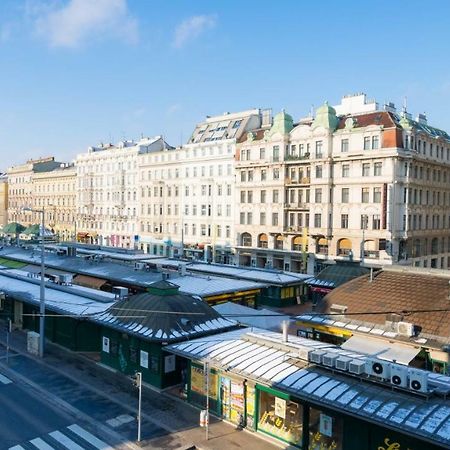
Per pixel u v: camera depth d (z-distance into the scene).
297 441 20.75
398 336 27.25
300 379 20.33
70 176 118.06
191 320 28.81
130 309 30.12
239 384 23.06
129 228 102.12
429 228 68.31
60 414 24.11
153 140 101.94
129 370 29.48
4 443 21.09
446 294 28.91
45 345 36.16
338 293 33.38
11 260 64.94
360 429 18.39
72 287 42.62
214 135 87.00
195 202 87.31
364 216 63.66
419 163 65.25
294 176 71.69
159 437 21.77
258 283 48.62
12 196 143.25
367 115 66.56
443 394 18.02
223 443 21.28
